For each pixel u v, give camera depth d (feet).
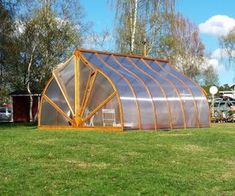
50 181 36.40
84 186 35.22
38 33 164.86
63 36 167.63
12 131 83.20
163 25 142.82
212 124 118.52
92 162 45.16
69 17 169.07
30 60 164.35
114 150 53.31
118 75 92.79
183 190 35.68
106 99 89.15
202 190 36.14
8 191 33.27
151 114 91.09
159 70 105.09
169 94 96.84
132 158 48.06
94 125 91.20
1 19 131.23
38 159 45.88
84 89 93.40
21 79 169.27
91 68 92.48
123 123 86.53
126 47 146.51
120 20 135.44
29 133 76.13
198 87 104.17
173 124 94.79
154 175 39.60
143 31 143.33
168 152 53.26
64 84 96.89
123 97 88.33
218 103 154.10
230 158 50.85
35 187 34.63
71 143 58.65
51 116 98.63
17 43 150.92
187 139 67.46
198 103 101.45
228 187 37.32
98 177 38.11
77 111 93.61
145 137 69.82
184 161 47.67
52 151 51.01
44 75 167.73
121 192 33.99
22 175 38.01
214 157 51.21
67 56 168.86
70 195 32.96
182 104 97.86
